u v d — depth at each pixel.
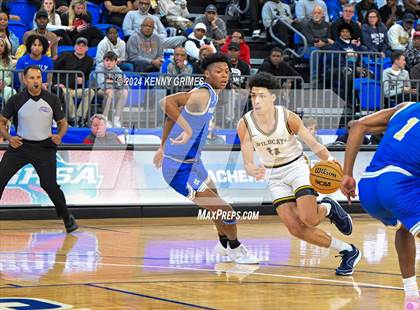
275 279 7.52
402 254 6.05
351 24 17.09
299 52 17.31
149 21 15.49
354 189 5.98
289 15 18.02
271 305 6.24
